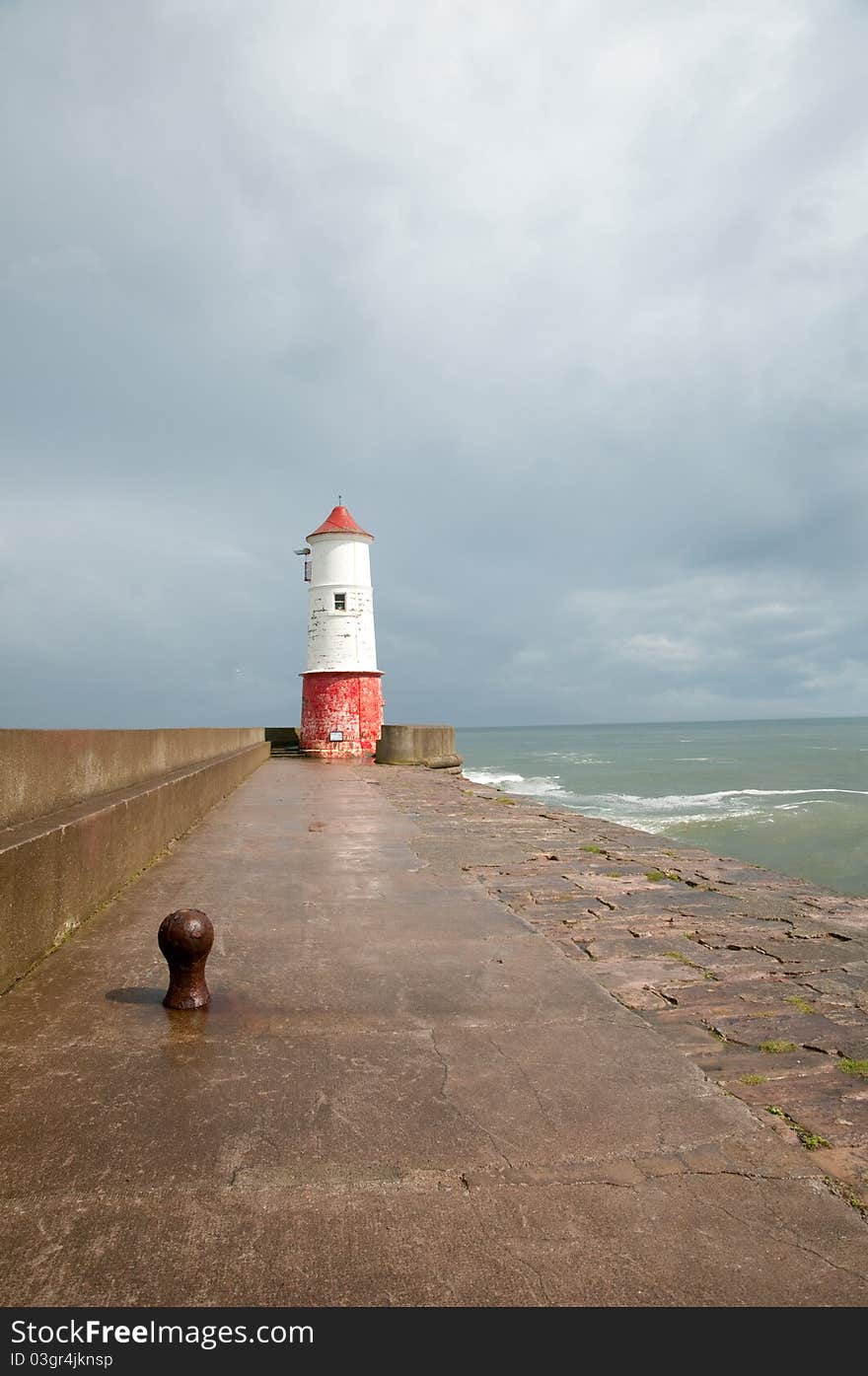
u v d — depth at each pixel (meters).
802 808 29.89
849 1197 2.44
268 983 4.32
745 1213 2.36
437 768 25.23
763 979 4.50
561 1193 2.45
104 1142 2.70
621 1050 3.52
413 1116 2.91
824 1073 3.31
